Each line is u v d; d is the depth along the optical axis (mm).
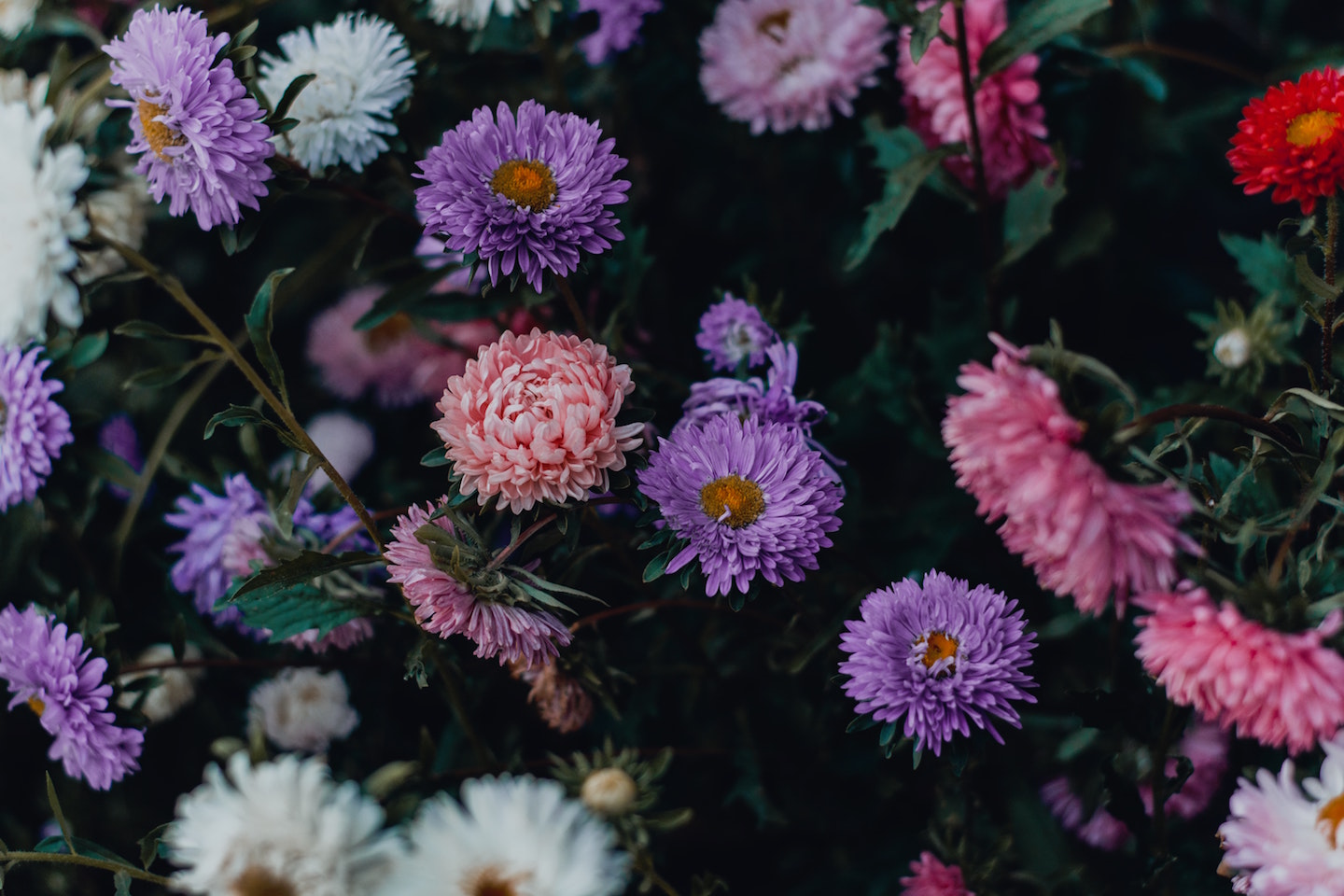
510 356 600
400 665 723
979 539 784
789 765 740
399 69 681
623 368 606
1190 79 934
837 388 785
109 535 766
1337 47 822
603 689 666
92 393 853
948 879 649
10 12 750
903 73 770
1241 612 555
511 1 725
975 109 741
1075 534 536
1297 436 606
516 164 607
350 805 538
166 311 876
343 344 865
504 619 591
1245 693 542
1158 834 636
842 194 861
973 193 750
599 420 594
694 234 876
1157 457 607
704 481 610
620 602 731
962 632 593
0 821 752
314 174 679
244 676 756
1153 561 548
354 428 853
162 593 768
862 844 741
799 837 754
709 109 850
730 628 728
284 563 614
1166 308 895
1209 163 905
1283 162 591
